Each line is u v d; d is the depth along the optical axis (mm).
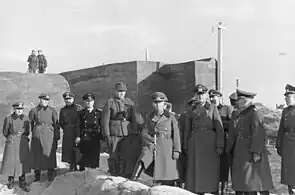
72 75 16703
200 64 13797
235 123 6668
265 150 6520
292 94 7070
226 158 7281
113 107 7762
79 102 16312
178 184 7469
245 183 6410
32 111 8844
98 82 15773
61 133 14906
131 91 14680
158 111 6906
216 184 6770
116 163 7699
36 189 8305
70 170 8867
